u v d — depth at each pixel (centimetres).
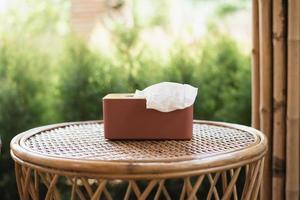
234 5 251
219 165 80
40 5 218
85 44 182
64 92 179
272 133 130
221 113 174
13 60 182
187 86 100
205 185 171
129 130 99
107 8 229
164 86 98
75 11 231
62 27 226
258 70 131
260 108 131
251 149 87
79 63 179
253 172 91
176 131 99
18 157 89
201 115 176
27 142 99
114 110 99
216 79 177
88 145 96
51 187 84
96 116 178
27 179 90
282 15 122
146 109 98
